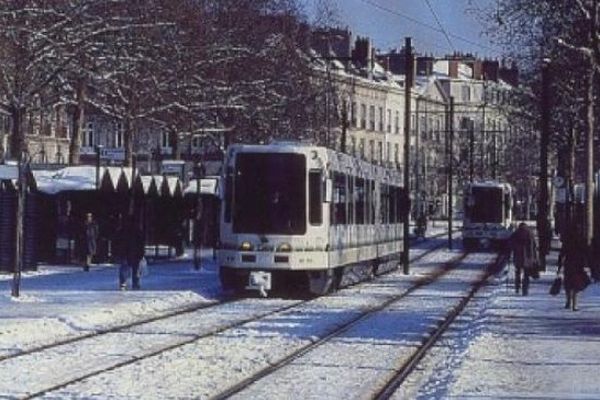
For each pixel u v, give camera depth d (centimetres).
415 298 3947
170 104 6084
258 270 3700
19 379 1833
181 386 1786
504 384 1802
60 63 4912
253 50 6372
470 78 15900
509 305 3503
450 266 6347
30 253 4691
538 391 1727
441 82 15512
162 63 5891
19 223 3428
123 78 5850
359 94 12925
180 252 6150
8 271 4622
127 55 5522
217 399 1658
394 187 5362
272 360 2161
